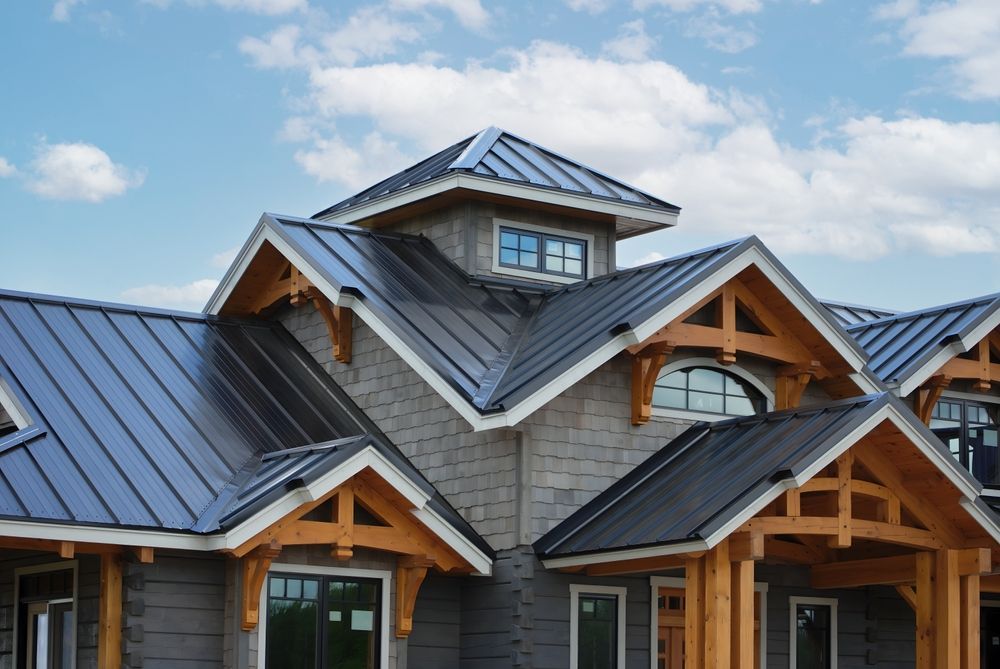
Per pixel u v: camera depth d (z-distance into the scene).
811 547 22.17
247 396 22.72
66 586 20.00
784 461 19.02
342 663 19.64
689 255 22.31
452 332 22.16
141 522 18.28
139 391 21.62
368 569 19.91
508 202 25.06
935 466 19.56
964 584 20.34
